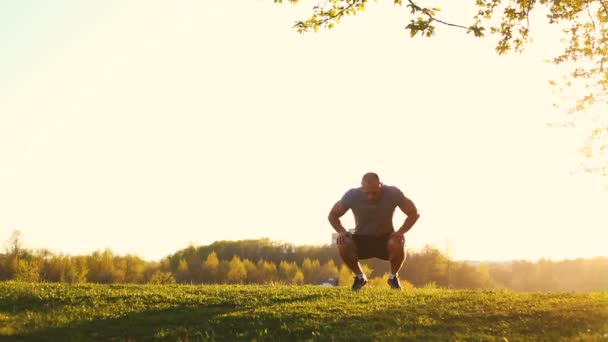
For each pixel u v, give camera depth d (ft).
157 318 32.78
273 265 423.23
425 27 36.47
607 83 55.93
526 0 45.27
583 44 52.13
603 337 25.72
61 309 35.96
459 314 32.19
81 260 363.35
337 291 43.27
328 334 28.27
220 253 485.56
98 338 29.22
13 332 29.50
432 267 350.43
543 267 511.40
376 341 26.78
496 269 526.16
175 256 480.64
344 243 39.91
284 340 27.96
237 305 36.58
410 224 39.40
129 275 391.04
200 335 28.99
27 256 285.23
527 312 32.04
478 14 46.29
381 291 42.22
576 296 38.22
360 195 39.60
